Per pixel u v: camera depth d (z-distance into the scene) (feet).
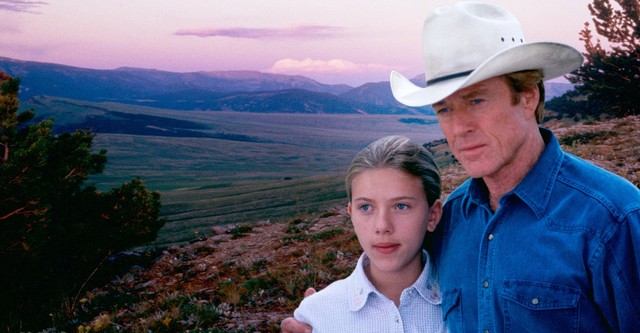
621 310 4.25
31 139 34.14
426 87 5.15
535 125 4.94
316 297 5.90
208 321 22.84
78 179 38.29
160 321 23.16
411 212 5.26
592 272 4.31
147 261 40.86
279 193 187.62
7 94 33.09
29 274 33.32
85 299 30.66
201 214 148.66
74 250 36.96
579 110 92.43
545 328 4.47
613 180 4.57
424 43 5.24
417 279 5.63
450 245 5.64
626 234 4.25
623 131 58.80
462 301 5.30
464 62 4.89
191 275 35.76
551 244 4.52
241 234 47.11
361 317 5.60
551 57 4.59
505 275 4.72
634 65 71.10
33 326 29.19
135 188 41.45
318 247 36.14
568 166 4.81
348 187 5.54
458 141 4.90
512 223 4.82
